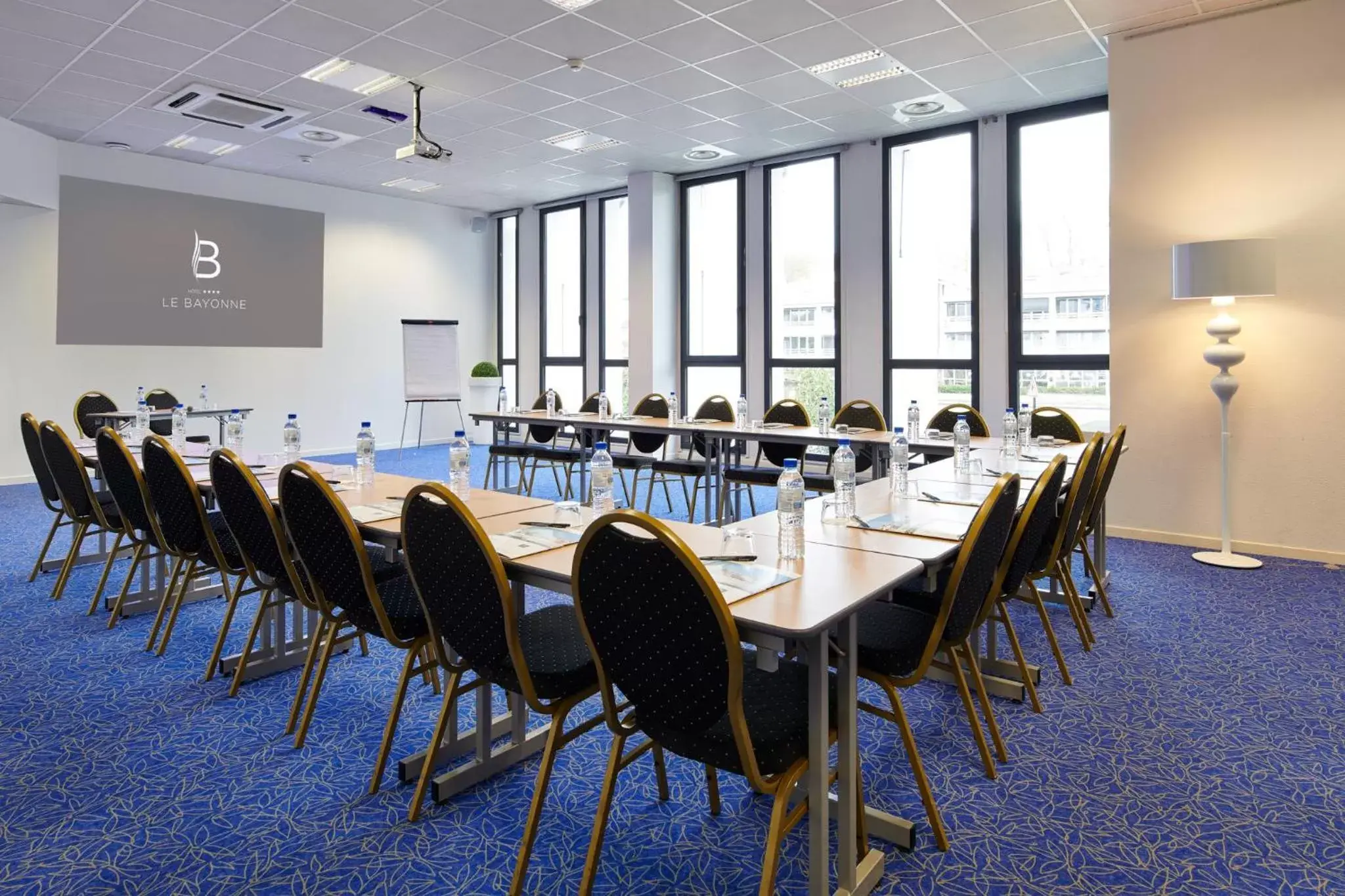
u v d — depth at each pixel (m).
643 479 8.48
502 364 11.70
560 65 5.81
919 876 1.99
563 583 1.99
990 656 3.24
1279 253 4.90
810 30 5.21
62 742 2.69
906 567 2.05
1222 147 5.03
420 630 2.42
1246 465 5.09
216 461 2.76
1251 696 3.02
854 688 1.86
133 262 8.42
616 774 1.90
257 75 6.03
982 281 7.24
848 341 8.09
